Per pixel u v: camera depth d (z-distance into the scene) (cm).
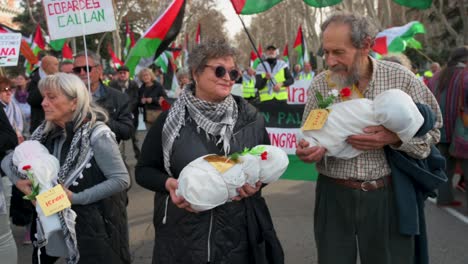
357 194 237
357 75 224
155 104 879
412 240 239
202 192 193
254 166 201
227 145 216
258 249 222
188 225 218
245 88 902
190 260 217
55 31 466
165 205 226
